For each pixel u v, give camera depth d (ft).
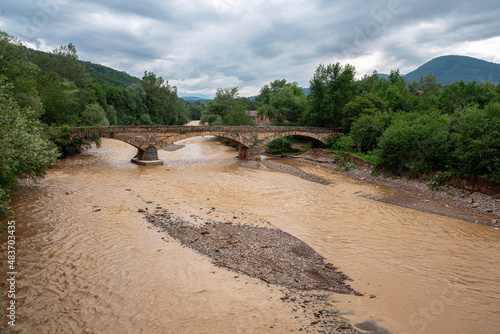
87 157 190.19
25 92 131.75
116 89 367.66
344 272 57.62
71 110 189.16
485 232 84.94
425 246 73.67
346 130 237.04
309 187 132.57
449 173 123.65
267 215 90.68
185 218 81.76
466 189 116.26
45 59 290.35
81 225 73.82
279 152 243.60
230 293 47.14
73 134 150.61
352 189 132.46
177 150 250.16
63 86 220.23
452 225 89.97
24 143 66.95
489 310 47.91
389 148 145.79
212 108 352.69
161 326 39.27
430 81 333.21
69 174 135.74
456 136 119.55
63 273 51.85
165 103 459.32
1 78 71.72
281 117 288.10
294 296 47.29
